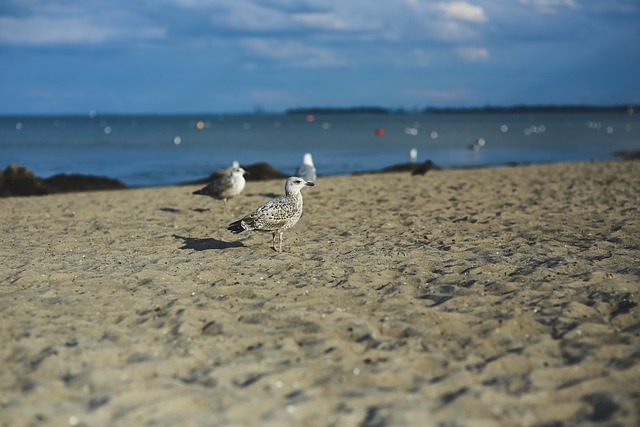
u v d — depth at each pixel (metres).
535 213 13.42
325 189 19.27
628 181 19.34
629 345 5.64
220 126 135.88
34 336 6.00
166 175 31.70
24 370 5.23
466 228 11.83
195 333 6.16
